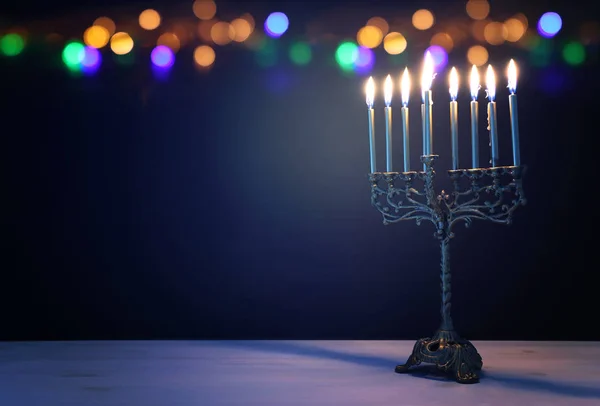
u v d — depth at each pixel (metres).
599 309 1.84
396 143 1.88
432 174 1.44
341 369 1.49
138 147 1.91
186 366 1.52
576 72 1.85
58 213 1.91
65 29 1.91
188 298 1.91
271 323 1.91
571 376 1.42
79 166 1.91
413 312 1.89
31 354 1.66
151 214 1.91
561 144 1.85
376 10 1.89
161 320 1.92
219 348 1.73
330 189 1.89
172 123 1.91
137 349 1.72
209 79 1.91
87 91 1.91
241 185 1.90
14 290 1.91
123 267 1.91
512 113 1.36
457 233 1.88
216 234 1.91
